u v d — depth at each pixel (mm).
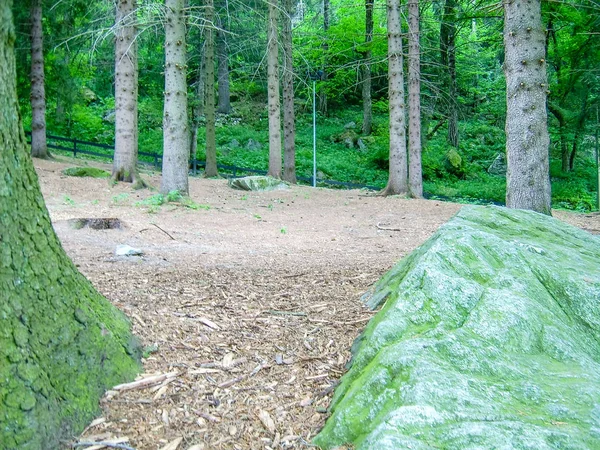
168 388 2904
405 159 16297
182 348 3408
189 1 20094
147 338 3438
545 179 7012
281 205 14266
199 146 28000
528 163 6980
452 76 25281
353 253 8031
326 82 29266
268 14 18844
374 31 26203
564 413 1984
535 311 2742
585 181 27969
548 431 1819
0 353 2271
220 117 33281
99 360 2824
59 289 2754
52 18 18188
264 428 2576
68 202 10852
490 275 3074
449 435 1869
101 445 2377
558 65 23531
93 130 28359
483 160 30359
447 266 3133
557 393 2133
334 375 3094
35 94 17828
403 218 12773
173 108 11797
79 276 3105
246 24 20875
